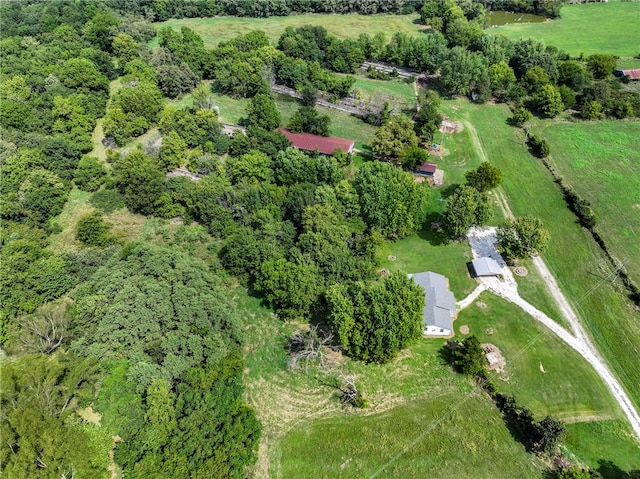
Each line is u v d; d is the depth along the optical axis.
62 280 74.56
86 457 49.81
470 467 56.12
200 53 136.75
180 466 51.56
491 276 80.44
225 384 62.38
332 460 58.22
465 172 103.56
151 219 93.94
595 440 58.31
